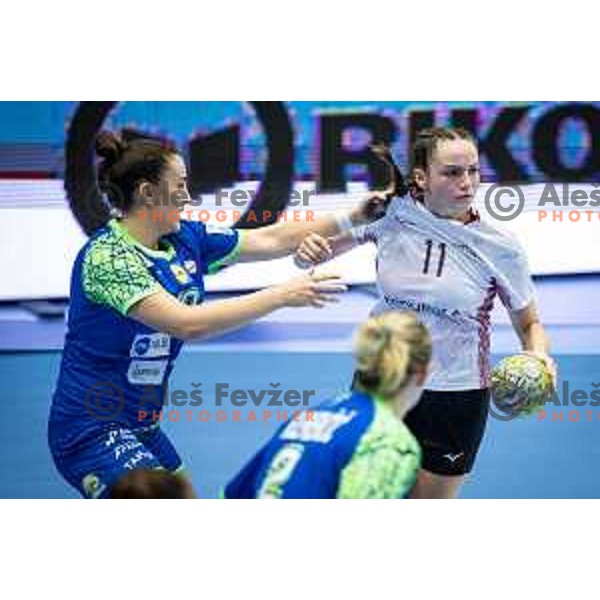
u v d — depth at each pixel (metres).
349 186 16.16
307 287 13.63
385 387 11.41
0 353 16.42
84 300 13.90
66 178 16.23
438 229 15.29
